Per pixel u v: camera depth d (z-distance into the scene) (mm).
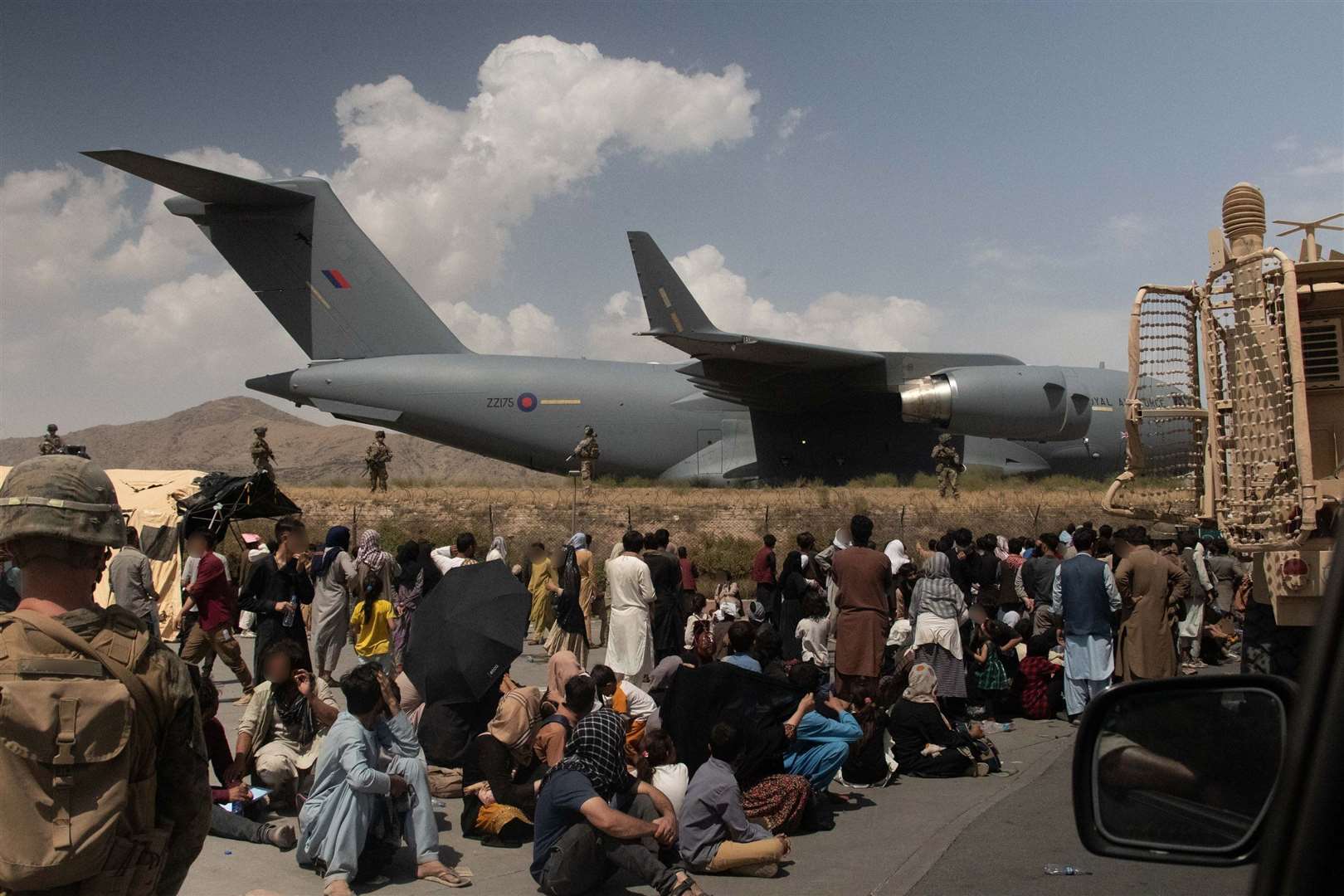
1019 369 25719
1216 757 2682
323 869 5914
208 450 116125
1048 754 9219
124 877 2793
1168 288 7352
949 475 24469
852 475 28172
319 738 7113
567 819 5691
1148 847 2701
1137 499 7574
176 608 15492
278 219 27062
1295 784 1632
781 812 6719
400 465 106562
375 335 28375
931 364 26781
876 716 8180
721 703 6996
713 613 14555
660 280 25438
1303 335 6902
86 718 2662
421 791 5988
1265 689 2639
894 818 7277
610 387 28672
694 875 6078
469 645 7578
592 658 14227
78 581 2916
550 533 23547
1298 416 5723
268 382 27844
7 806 2643
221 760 6742
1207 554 15031
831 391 27500
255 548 10977
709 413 28766
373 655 10727
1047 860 6145
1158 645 9195
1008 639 10852
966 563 14289
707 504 23875
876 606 9219
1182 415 7312
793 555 12703
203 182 25234
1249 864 2570
